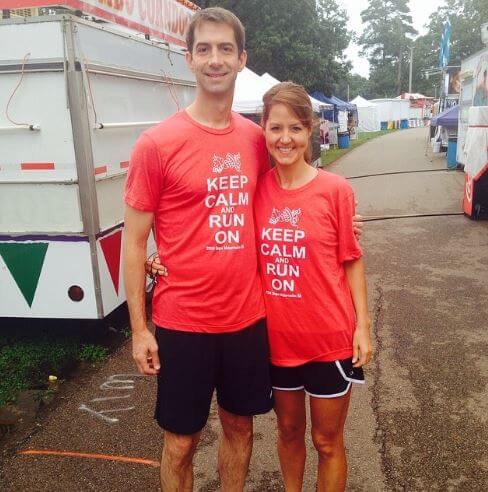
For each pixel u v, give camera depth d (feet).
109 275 14.19
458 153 50.26
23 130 12.91
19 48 12.45
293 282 7.14
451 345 14.24
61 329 15.85
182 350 7.16
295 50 72.54
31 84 12.63
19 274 13.85
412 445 10.09
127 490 9.12
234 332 7.20
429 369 13.00
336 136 85.30
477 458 9.64
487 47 40.55
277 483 9.23
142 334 7.31
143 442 10.50
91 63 12.97
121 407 11.83
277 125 6.85
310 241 6.97
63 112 12.67
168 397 7.33
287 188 7.14
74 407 11.90
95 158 13.32
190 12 19.58
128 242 7.08
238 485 8.22
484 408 11.22
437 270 20.77
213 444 10.45
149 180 6.81
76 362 14.11
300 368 7.50
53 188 13.17
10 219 13.55
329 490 7.80
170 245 7.05
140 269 7.16
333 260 7.18
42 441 10.62
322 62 75.97
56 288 13.83
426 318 16.14
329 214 7.00
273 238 7.14
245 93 39.86
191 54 6.98
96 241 13.46
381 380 12.57
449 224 28.40
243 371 7.38
